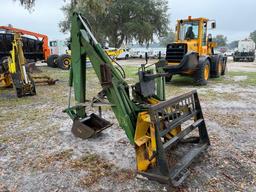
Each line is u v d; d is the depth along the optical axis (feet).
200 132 10.56
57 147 11.06
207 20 29.22
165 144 7.95
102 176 8.66
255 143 11.21
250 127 13.30
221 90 23.91
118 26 94.32
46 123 14.37
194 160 9.59
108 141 11.62
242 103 18.56
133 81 30.01
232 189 7.80
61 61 45.24
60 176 8.71
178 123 8.73
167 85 27.27
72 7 34.99
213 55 31.65
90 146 11.10
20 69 21.53
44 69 45.65
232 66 53.57
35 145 11.30
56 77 34.73
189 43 26.55
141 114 8.13
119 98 8.53
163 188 7.88
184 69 24.86
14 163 9.65
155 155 7.80
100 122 12.54
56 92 23.84
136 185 8.07
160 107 7.98
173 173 7.93
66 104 18.90
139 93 9.21
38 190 7.93
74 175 8.77
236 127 13.29
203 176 8.50
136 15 91.81
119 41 98.27
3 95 22.53
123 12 90.63
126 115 8.38
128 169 9.07
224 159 9.68
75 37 10.22
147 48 96.99
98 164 9.48
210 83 28.43
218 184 8.05
